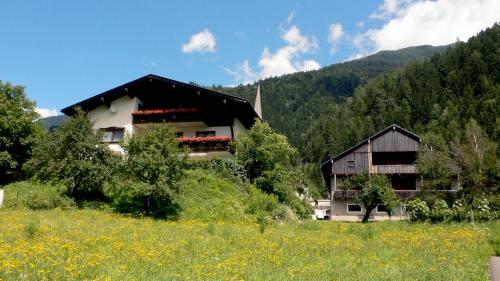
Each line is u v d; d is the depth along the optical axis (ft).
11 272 27.61
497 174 100.83
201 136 124.98
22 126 105.19
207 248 42.16
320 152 351.67
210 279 28.43
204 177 91.81
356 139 334.44
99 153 84.69
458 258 39.91
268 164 105.09
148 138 80.33
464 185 104.88
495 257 43.45
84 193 83.30
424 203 92.53
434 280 29.60
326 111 481.46
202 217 77.00
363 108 395.75
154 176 77.51
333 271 32.22
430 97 352.90
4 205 76.18
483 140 116.67
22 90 109.91
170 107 130.11
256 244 46.19
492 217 84.89
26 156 104.88
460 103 314.55
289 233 60.03
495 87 316.19
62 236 44.52
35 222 51.80
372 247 47.75
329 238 56.39
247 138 107.65
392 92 393.70
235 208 82.28
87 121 85.46
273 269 33.19
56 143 82.17
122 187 76.89
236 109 126.21
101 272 29.45
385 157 149.18
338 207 145.48
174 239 47.47
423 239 55.47
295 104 606.55
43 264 30.22
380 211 140.77
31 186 89.56
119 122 129.29
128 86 128.67
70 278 27.43
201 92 125.18
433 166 111.45
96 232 49.60
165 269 31.14
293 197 106.11
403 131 146.30
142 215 74.74
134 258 34.53
